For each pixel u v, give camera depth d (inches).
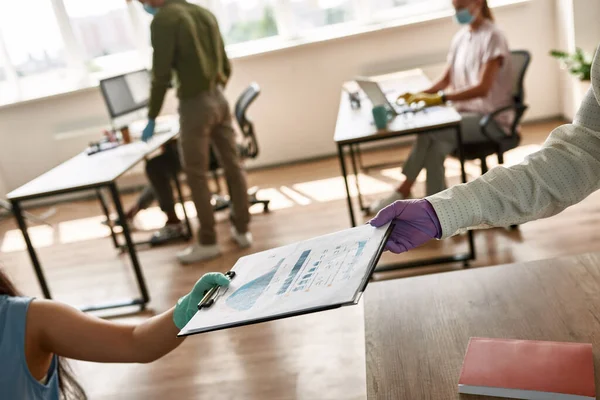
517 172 41.9
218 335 120.0
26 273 177.9
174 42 141.2
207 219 155.4
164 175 177.8
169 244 177.5
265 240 163.5
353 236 39.3
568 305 45.6
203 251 157.4
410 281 54.7
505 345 41.6
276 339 114.0
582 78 182.5
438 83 165.2
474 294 50.1
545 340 42.2
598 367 37.8
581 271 49.9
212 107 148.8
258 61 225.0
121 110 175.2
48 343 43.8
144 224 202.1
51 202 248.8
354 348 105.6
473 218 40.4
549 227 138.2
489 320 46.0
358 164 216.7
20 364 41.6
